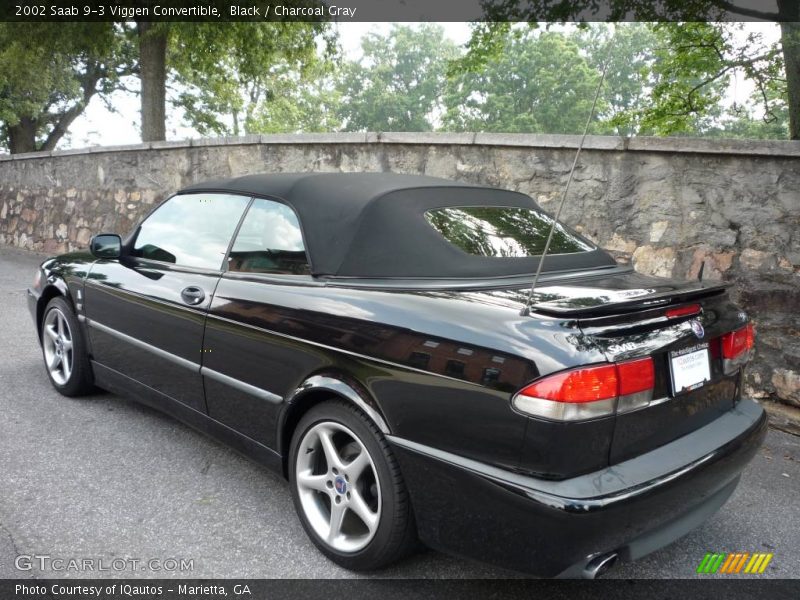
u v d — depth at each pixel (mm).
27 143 25078
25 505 2701
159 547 2439
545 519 1757
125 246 3654
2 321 6270
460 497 1940
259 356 2605
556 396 1757
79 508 2701
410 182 2857
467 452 1933
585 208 5602
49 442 3369
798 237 4422
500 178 6301
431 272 2338
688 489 1978
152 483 2961
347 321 2291
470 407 1918
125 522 2609
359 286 2385
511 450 1834
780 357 4473
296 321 2457
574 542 1754
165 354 3143
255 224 2877
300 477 2480
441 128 54062
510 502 1812
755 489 3264
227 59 16766
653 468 1914
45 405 3916
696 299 2252
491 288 2258
